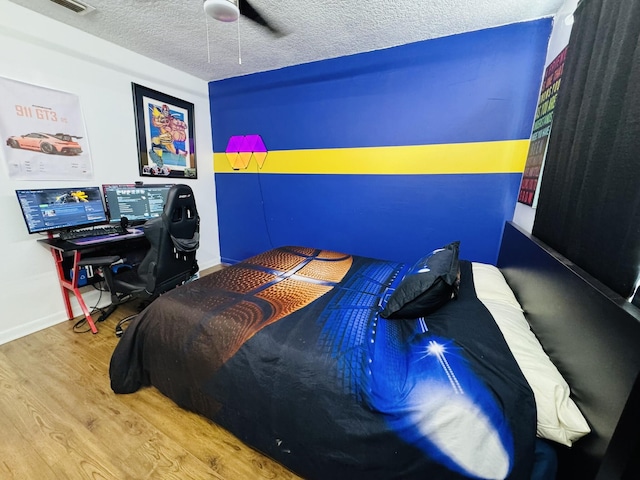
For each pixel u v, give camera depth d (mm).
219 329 1229
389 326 1207
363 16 1809
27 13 1792
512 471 777
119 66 2322
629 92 785
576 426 755
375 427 904
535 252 1291
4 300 1896
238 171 3209
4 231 1856
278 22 1889
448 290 1210
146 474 1086
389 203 2506
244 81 2916
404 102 2275
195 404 1289
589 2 1152
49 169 2012
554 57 1662
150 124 2619
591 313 781
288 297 1500
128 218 2375
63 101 2029
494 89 1993
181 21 1902
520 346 959
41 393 1452
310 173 2799
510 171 2053
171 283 1957
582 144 1033
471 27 1929
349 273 1877
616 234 769
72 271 2148
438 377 883
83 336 1979
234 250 3527
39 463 1108
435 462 847
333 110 2557
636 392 604
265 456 1181
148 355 1382
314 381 1008
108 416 1331
